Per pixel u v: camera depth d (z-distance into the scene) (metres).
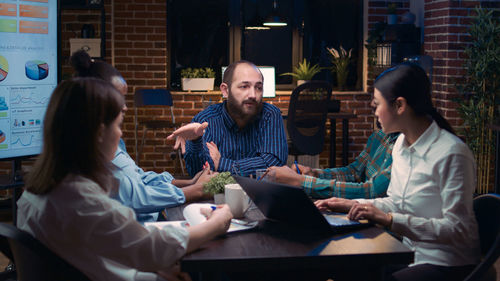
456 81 5.52
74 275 1.38
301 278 1.85
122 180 1.90
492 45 5.11
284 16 6.37
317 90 5.79
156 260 1.41
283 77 6.82
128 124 6.33
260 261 1.45
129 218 1.41
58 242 1.38
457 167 1.72
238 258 1.44
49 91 2.95
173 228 1.47
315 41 6.78
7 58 2.71
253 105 2.49
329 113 6.18
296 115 5.54
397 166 1.93
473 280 1.58
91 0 5.43
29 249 1.36
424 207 1.81
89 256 1.39
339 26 6.76
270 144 2.55
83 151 1.38
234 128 2.58
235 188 1.83
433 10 5.83
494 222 1.75
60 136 1.37
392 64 6.00
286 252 1.48
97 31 5.74
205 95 6.33
